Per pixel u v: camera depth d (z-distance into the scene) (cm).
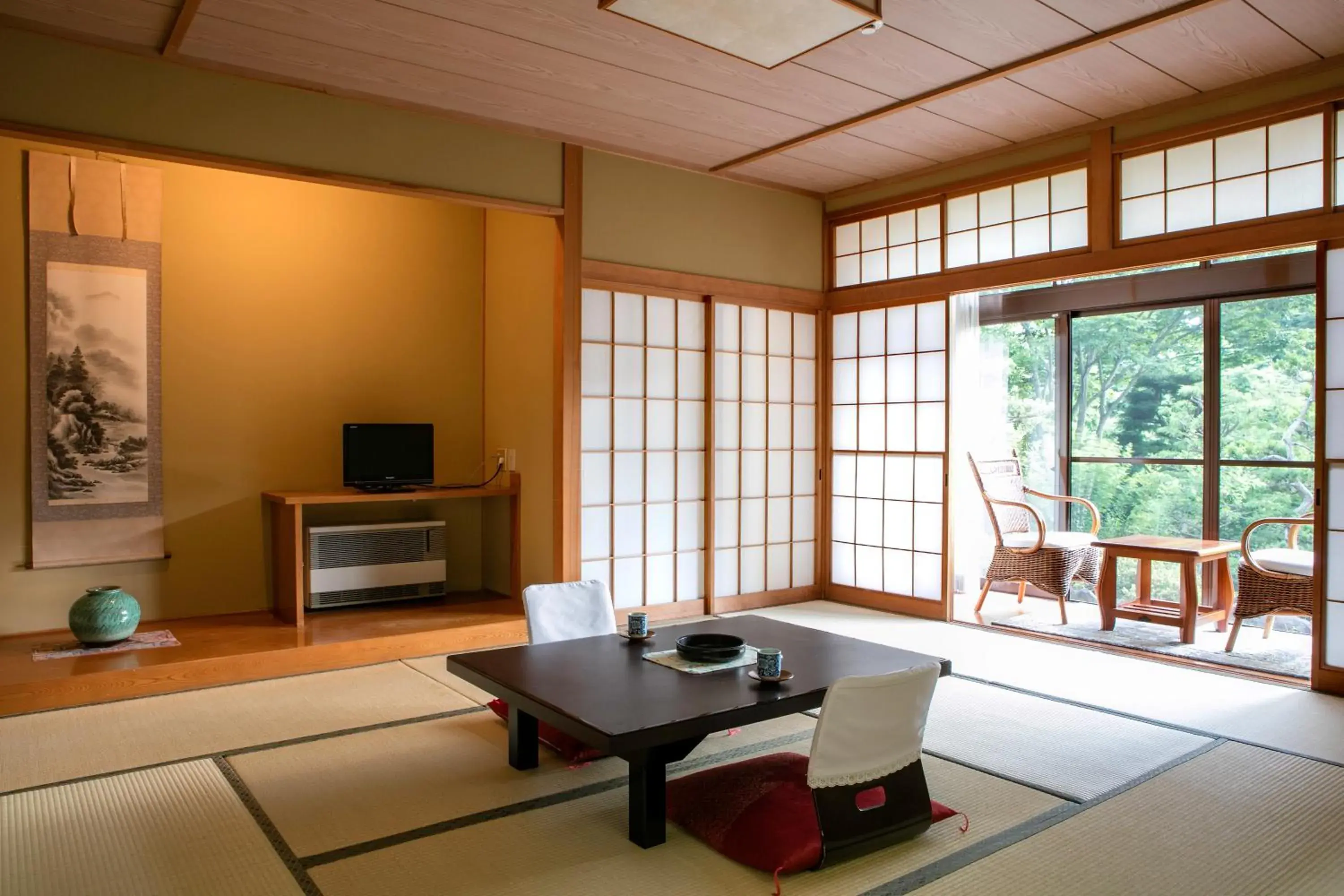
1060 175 463
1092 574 540
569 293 468
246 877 215
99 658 381
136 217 448
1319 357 376
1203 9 313
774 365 573
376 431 498
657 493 521
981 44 343
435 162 422
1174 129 414
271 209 489
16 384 421
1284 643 464
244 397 482
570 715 225
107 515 444
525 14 318
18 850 229
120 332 445
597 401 493
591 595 341
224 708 348
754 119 433
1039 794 269
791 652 293
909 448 543
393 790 270
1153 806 260
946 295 516
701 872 220
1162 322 589
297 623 445
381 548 501
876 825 226
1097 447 624
